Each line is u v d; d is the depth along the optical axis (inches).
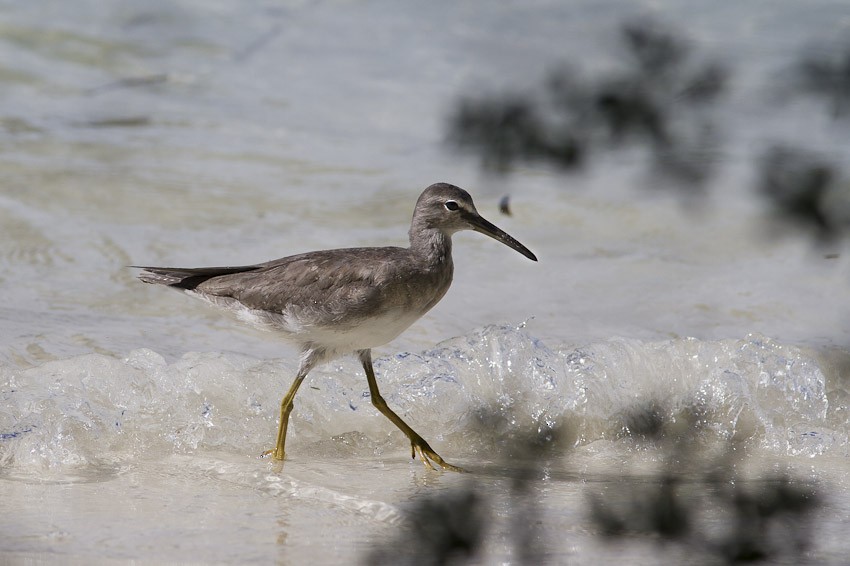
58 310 568.7
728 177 701.9
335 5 1095.6
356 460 455.8
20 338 527.2
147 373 486.9
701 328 579.5
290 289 451.8
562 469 445.4
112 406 470.3
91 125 848.9
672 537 352.8
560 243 690.8
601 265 660.1
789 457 459.2
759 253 680.4
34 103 878.4
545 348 510.3
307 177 776.3
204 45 997.2
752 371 506.3
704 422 483.8
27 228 665.6
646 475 437.1
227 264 629.9
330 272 447.8
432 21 1067.3
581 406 487.5
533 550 350.6
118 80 930.1
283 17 1068.5
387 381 507.5
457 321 581.9
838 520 374.6
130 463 438.3
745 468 442.0
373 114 894.4
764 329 577.3
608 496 401.7
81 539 357.7
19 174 742.5
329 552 350.6
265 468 437.1
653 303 609.9
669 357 512.4
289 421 482.3
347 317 446.9
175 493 405.7
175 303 593.9
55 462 432.8
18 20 986.1
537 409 488.7
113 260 634.2
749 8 1059.3
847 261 663.8
